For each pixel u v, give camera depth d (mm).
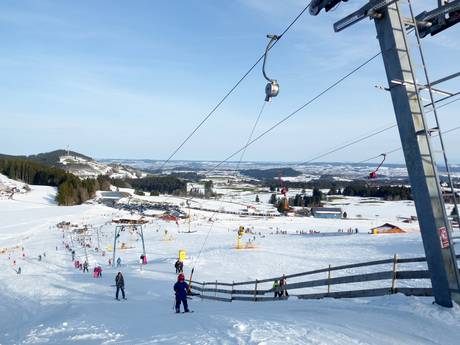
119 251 68062
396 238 63188
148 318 14945
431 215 9375
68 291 29188
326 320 9555
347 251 51906
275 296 17266
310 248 57219
